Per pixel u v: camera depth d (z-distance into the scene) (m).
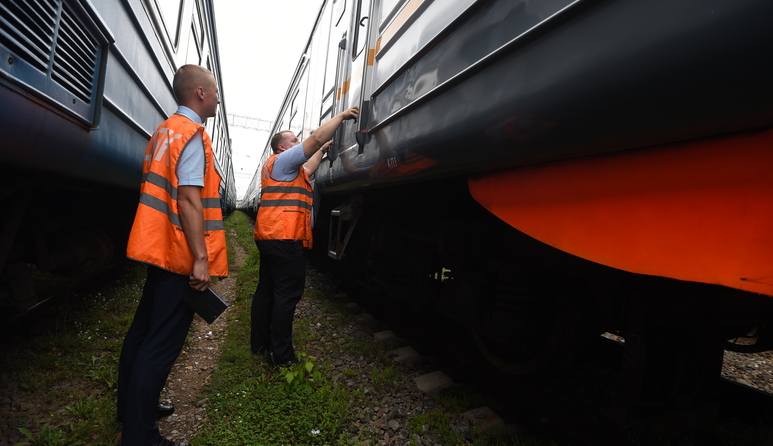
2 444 1.78
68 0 1.68
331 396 2.30
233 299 4.64
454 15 1.74
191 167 1.69
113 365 2.60
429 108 1.92
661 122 0.92
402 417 2.20
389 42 2.65
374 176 2.85
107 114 2.31
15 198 2.41
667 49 0.83
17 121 1.42
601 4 0.99
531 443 1.95
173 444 1.78
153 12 3.24
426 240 3.12
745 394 2.39
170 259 1.69
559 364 2.22
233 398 2.31
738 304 1.71
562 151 1.25
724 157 0.90
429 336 3.24
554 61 1.13
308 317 3.91
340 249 3.88
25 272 2.79
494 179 1.75
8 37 1.28
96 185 3.62
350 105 3.69
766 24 0.68
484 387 2.53
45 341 2.82
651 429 1.70
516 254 2.29
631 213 1.12
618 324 1.88
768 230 0.82
